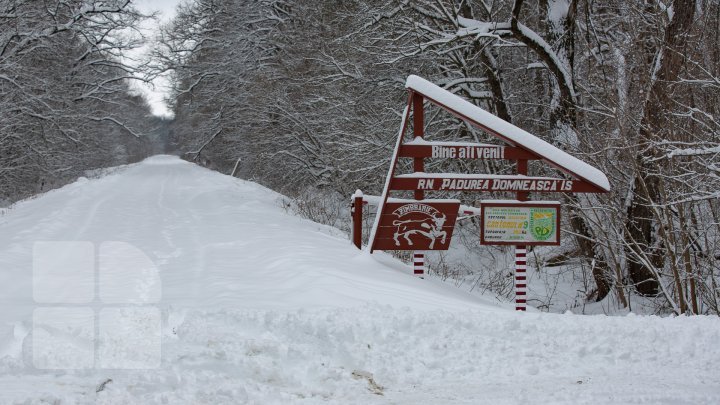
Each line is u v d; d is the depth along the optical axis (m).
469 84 22.08
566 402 5.54
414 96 12.10
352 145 23.95
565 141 16.55
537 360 6.81
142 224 18.97
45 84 36.19
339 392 5.82
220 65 40.41
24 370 5.96
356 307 8.00
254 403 5.30
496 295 15.19
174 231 17.42
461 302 9.58
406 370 6.53
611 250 14.97
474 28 18.34
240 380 5.83
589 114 17.89
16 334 7.31
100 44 43.03
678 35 14.21
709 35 14.87
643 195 14.91
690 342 7.27
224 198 27.05
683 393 5.83
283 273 10.91
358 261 12.03
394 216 12.18
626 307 15.17
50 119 36.59
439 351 6.91
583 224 16.47
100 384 5.43
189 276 11.22
